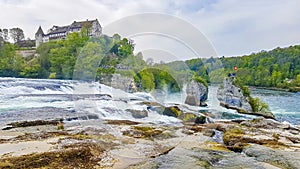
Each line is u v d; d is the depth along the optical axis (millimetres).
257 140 6844
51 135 6754
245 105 13430
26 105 12406
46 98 14578
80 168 4613
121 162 4805
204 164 4781
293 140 7102
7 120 9180
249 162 5000
